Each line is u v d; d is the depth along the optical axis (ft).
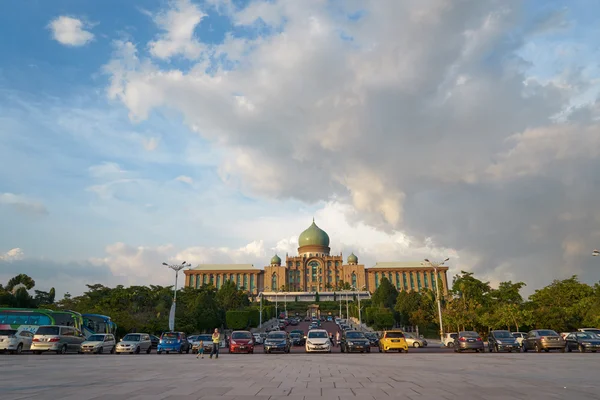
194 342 151.02
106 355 132.16
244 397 42.47
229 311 335.88
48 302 323.57
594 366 78.69
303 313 547.90
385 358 109.91
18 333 139.85
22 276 256.32
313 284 647.56
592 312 216.13
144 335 157.38
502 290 249.96
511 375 63.57
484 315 228.02
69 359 107.55
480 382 54.85
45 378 59.82
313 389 48.55
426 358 108.27
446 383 53.88
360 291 611.88
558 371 69.46
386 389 48.49
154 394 44.34
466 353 135.23
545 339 134.82
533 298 257.75
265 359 107.96
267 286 647.97
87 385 51.75
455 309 242.17
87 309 256.52
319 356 122.11
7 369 75.15
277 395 43.88
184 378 60.29
